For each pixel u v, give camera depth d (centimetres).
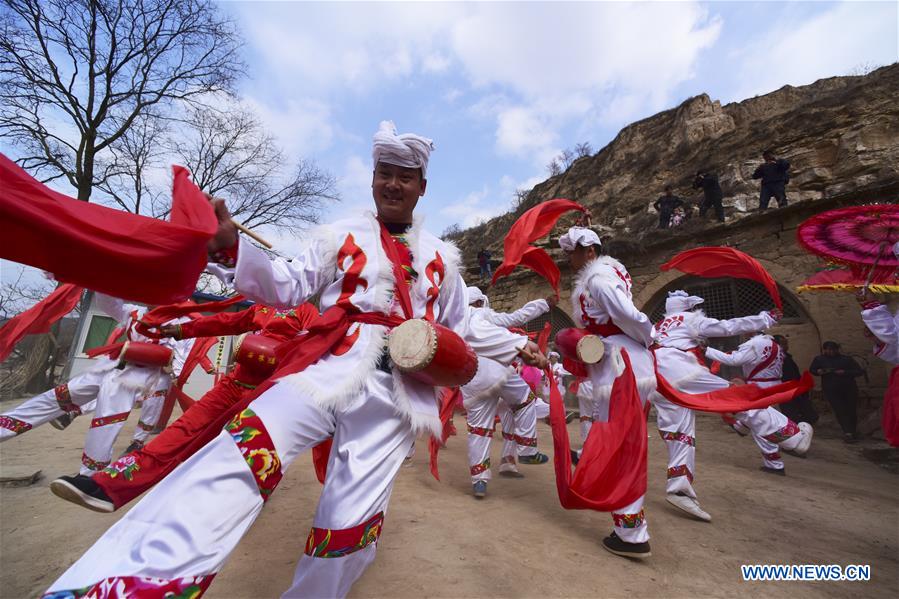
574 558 253
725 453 580
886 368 689
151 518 104
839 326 734
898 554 269
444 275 185
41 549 248
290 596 130
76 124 1319
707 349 594
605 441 258
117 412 371
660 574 237
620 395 267
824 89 1570
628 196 1641
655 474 461
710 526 310
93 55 1271
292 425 127
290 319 299
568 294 1145
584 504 232
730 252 393
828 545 281
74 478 165
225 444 118
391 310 160
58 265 104
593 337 286
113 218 106
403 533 281
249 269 132
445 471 468
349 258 163
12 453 484
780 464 464
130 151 1395
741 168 1203
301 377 136
